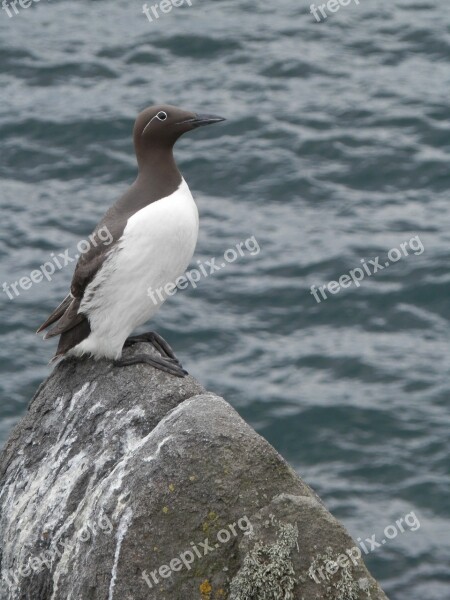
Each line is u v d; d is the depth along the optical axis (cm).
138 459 733
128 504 723
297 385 1853
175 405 787
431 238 2148
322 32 2855
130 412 791
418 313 2003
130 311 837
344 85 2631
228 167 2345
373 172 2345
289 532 680
